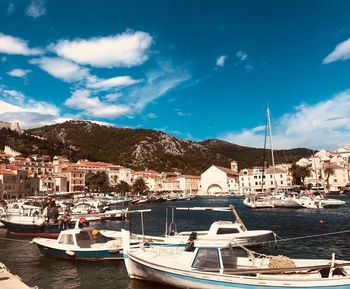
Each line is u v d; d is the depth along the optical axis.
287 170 171.25
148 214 67.88
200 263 16.50
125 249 20.11
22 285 12.95
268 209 73.06
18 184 124.00
